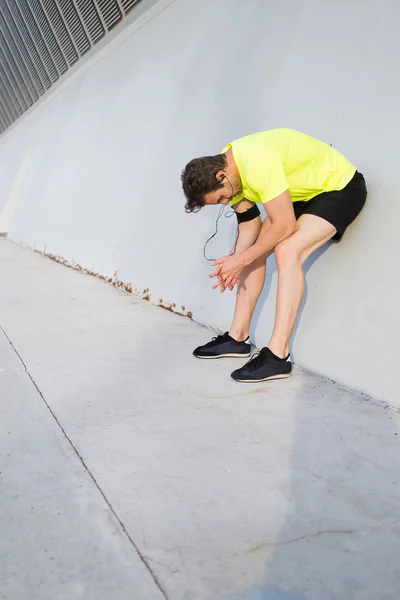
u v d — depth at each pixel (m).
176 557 1.39
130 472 1.76
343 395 2.38
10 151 11.18
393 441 1.99
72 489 1.66
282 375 2.54
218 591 1.29
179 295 3.84
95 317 3.72
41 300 4.26
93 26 6.47
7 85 10.68
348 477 1.76
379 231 2.40
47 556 1.38
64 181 6.93
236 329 2.83
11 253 7.41
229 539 1.46
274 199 2.24
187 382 2.51
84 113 6.76
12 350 2.96
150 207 4.52
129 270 4.62
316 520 1.55
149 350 2.98
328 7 2.97
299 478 1.75
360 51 2.69
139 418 2.14
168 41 4.80
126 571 1.34
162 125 4.59
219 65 3.93
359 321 2.43
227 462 1.84
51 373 2.62
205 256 3.66
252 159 2.21
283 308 2.46
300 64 3.08
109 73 6.13
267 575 1.34
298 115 2.99
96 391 2.40
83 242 5.78
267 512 1.58
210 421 2.12
